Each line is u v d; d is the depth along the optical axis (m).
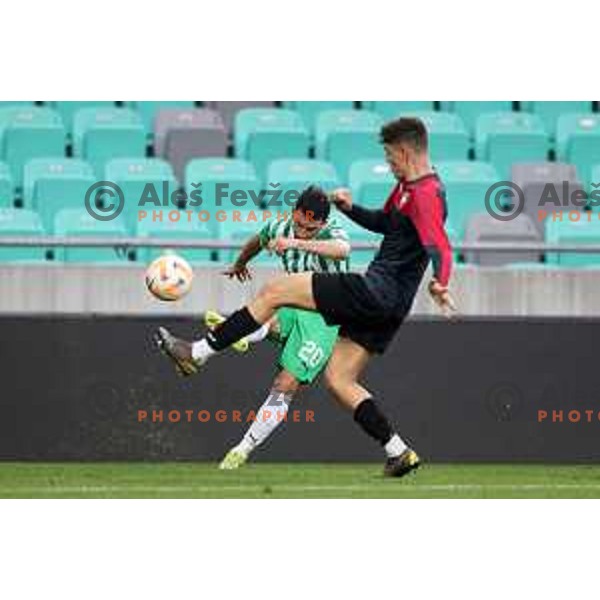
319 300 33.34
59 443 41.31
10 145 55.22
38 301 42.34
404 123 33.06
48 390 41.28
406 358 41.97
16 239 40.25
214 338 33.72
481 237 50.41
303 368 36.59
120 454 41.47
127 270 42.69
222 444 41.75
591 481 37.59
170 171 53.72
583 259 51.09
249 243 36.59
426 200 32.81
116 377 41.44
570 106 60.84
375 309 33.47
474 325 42.16
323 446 41.97
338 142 56.03
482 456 42.28
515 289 43.50
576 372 42.50
